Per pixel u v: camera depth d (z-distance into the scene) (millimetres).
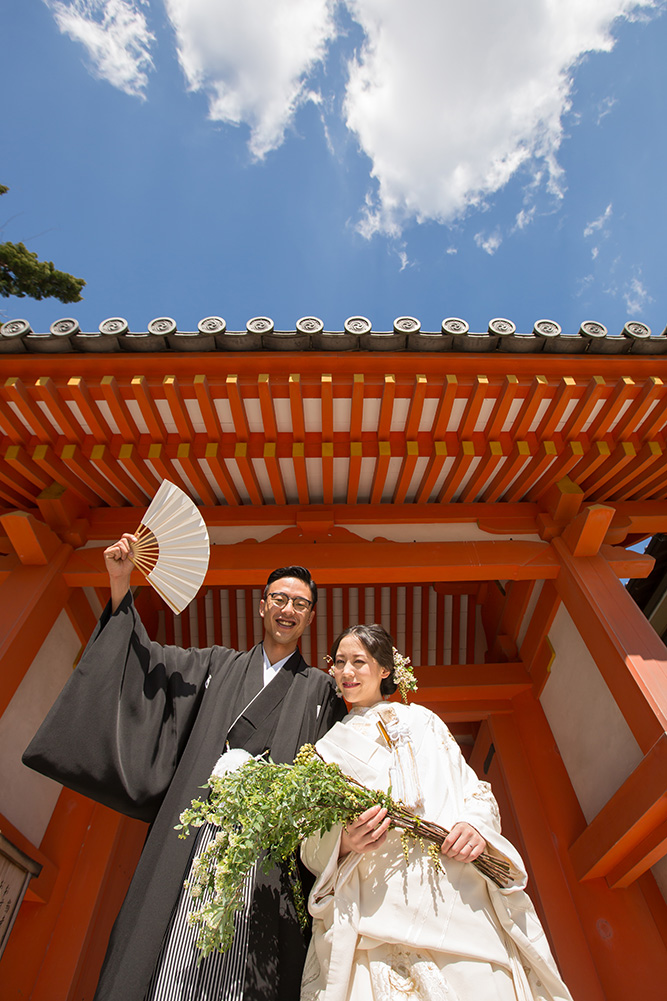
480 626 6855
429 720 2355
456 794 2113
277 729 2381
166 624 6598
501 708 6023
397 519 5098
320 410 4449
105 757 2184
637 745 4188
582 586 4672
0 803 4164
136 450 4484
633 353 4348
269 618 2738
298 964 1962
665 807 3709
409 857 1953
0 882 3873
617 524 5074
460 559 4914
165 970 1820
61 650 4914
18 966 4227
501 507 5223
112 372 4164
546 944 1937
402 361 4203
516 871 1995
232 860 1771
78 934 4398
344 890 1924
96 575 4727
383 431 4512
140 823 5531
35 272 8969
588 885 4527
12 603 4426
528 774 5512
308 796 1861
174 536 2402
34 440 4488
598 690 4746
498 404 4402
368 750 2160
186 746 2355
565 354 4312
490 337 4168
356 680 2459
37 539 4582
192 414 4488
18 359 4086
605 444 4633
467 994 1706
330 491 5035
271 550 4930
